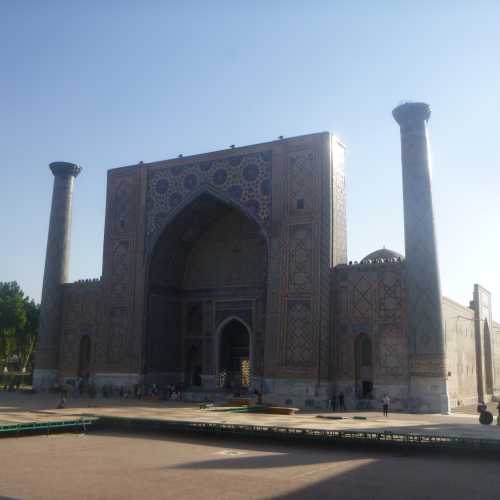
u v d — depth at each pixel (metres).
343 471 6.53
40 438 9.36
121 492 5.41
